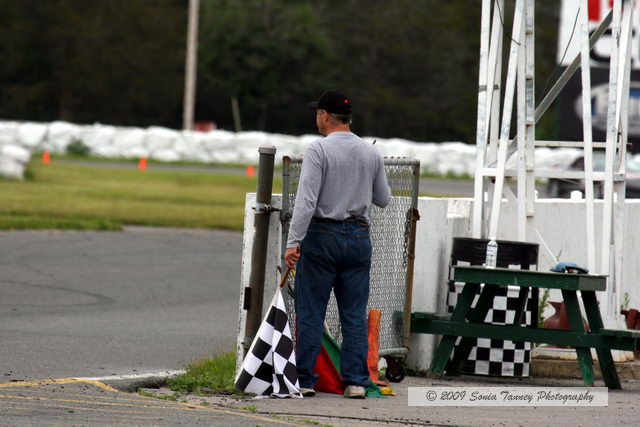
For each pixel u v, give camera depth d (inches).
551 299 1385.3
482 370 1202.0
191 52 6791.3
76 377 1069.8
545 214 1369.3
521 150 1250.0
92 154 6151.6
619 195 1286.9
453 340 1171.9
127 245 2484.0
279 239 1062.4
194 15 6830.7
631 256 1482.5
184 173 5142.7
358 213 989.2
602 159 3895.2
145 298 1768.0
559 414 964.6
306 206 957.8
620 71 1294.3
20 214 2952.8
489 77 1273.4
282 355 986.7
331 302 1101.1
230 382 1050.1
